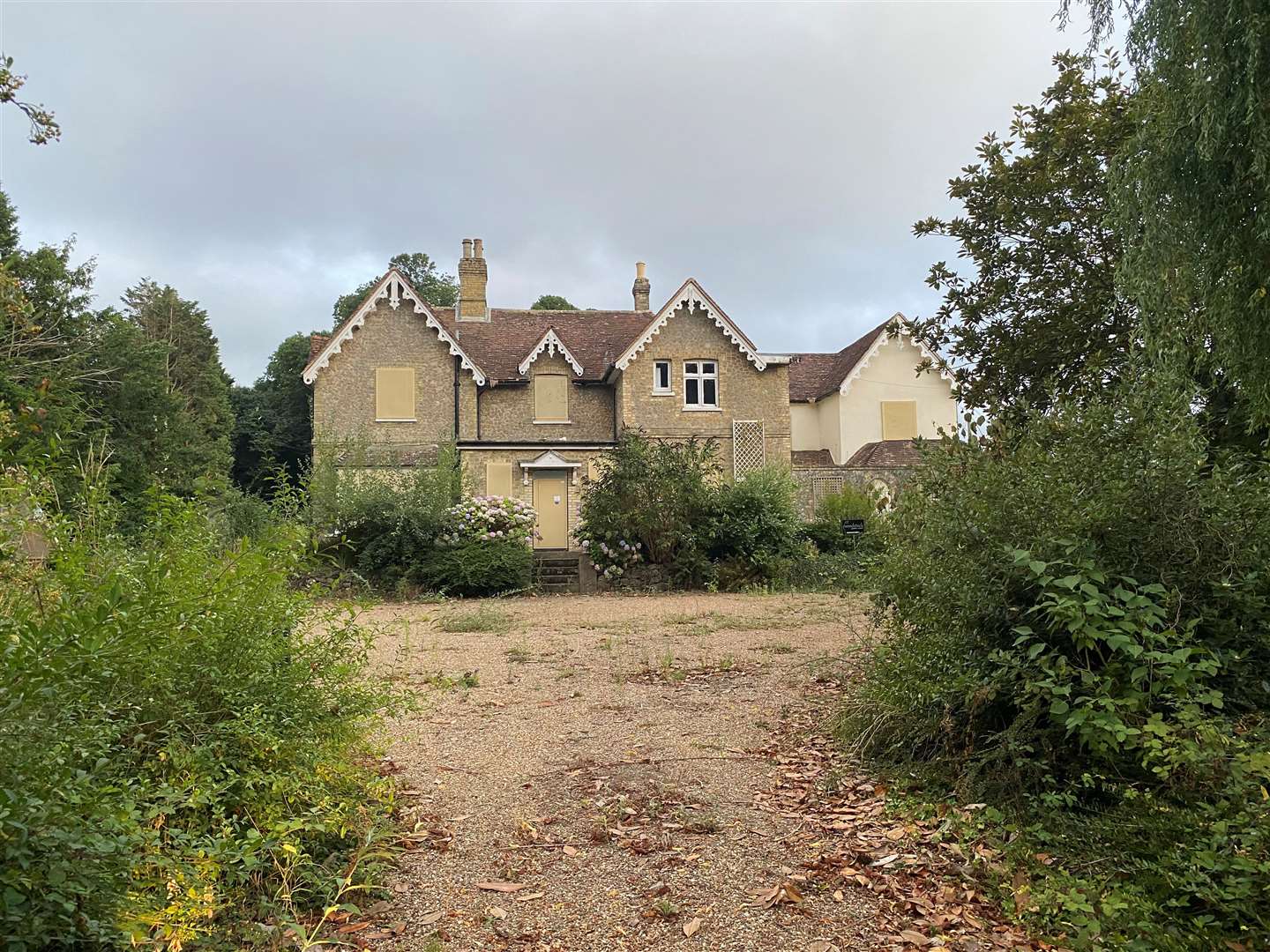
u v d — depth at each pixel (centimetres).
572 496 2611
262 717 370
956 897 338
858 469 2473
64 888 229
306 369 2517
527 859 379
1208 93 543
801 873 364
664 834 407
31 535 376
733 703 667
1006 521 455
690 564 1817
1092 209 1064
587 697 696
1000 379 1155
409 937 312
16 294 893
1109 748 372
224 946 281
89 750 274
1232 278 580
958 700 443
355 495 1745
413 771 499
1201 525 427
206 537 435
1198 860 296
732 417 2634
